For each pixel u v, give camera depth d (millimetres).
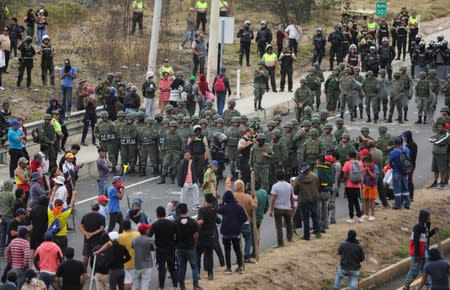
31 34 85250
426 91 74000
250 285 41875
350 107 74625
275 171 56125
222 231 42344
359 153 53844
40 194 47625
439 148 58969
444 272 40312
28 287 36375
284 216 47531
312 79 75375
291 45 91125
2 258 45344
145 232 38844
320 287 44188
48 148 58406
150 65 76062
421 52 85500
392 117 76812
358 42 90312
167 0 102000
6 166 61531
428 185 60969
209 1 112375
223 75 72062
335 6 118562
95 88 73312
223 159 58812
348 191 51406
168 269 40438
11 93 73875
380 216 53188
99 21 101688
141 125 60750
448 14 121562
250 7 116750
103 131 60750
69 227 50031
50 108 61938
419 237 44031
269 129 57500
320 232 49625
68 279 37031
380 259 48938
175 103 69188
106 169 53625
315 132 56156
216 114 59469
